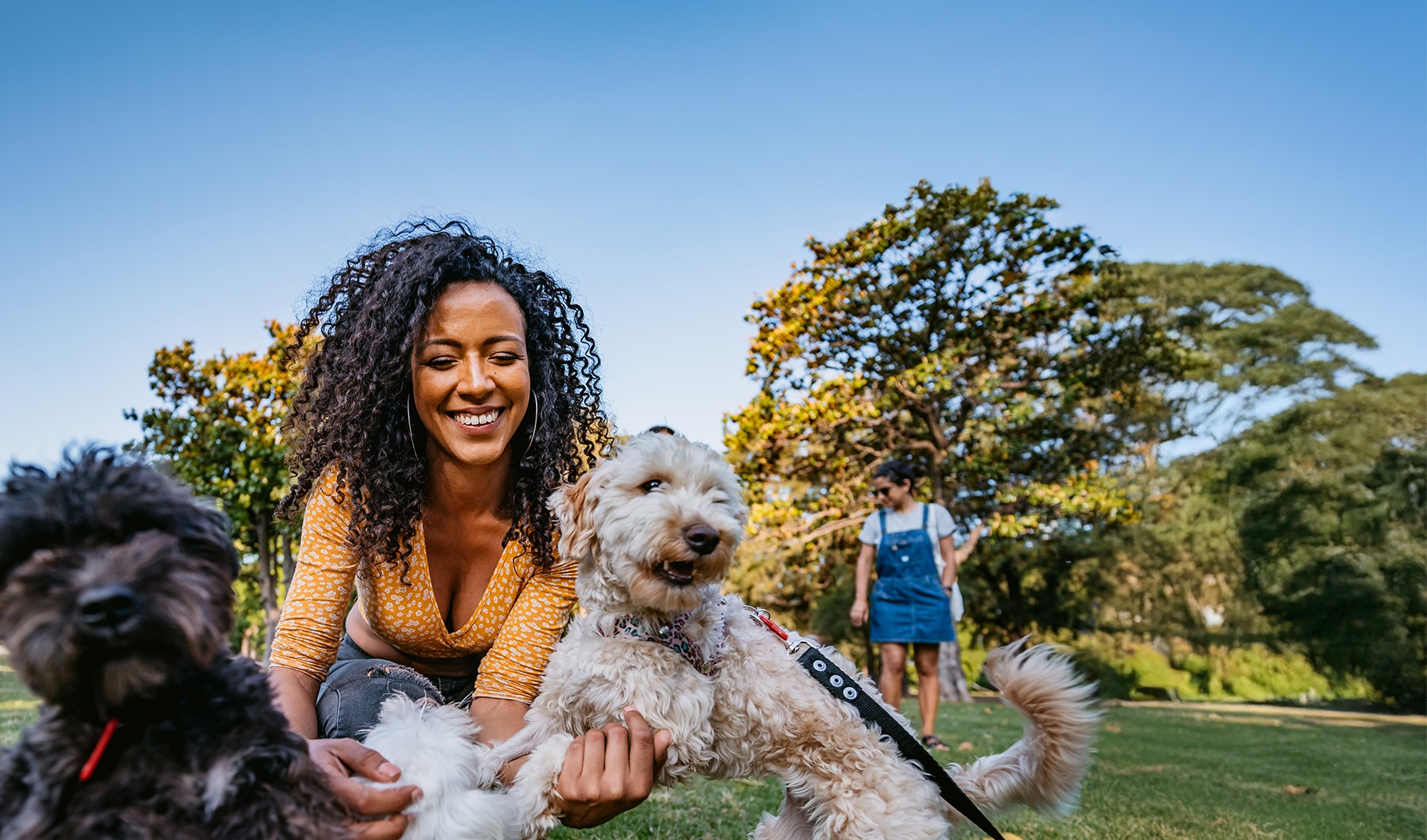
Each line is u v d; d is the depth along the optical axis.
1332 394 28.48
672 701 2.53
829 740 2.71
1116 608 28.17
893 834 2.56
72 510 1.63
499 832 2.13
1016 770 2.93
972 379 19.27
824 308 19.11
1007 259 18.78
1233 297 29.89
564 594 3.00
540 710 2.72
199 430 18.11
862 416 18.02
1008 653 2.96
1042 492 18.28
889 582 7.41
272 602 18.61
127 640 1.52
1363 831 4.34
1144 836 4.04
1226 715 14.82
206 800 1.62
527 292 3.10
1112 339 20.19
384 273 2.91
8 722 3.80
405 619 2.93
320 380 3.18
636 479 2.81
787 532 17.88
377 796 1.95
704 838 3.66
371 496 2.77
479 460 2.76
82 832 1.56
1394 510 25.78
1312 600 25.64
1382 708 25.05
